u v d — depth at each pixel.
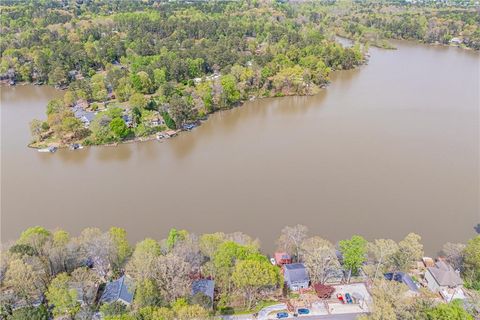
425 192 121.94
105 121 161.75
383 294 73.75
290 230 95.12
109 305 70.88
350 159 142.62
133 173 136.38
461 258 89.56
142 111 180.25
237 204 116.62
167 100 187.88
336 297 82.19
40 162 145.00
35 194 123.56
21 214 113.19
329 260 84.25
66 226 107.75
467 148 150.88
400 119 179.12
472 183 127.00
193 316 66.31
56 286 73.25
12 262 73.62
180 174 134.75
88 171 138.38
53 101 176.75
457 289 81.81
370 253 90.31
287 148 152.12
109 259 86.25
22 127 174.25
